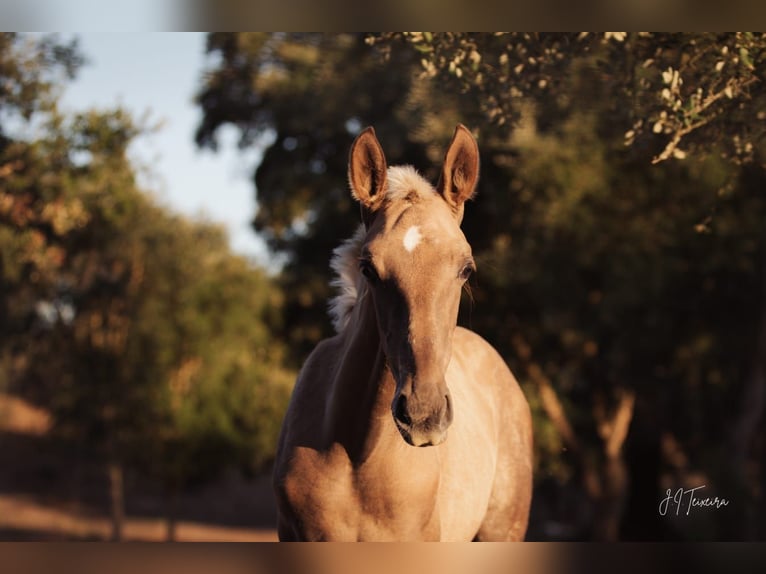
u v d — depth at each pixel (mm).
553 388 15500
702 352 13469
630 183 11562
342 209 15453
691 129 4398
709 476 13383
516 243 13219
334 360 3436
